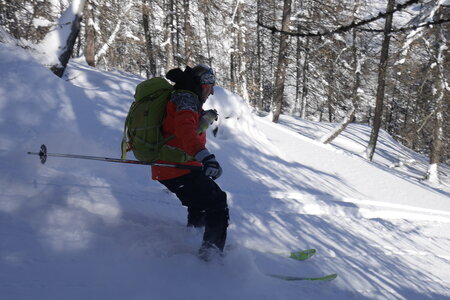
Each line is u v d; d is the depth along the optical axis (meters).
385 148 21.34
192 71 2.66
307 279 3.00
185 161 2.65
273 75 27.88
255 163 8.50
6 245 2.21
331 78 20.98
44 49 7.71
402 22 13.20
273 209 5.84
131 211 3.46
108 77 10.58
